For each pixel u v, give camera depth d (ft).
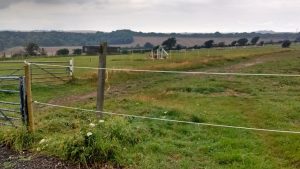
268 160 27.63
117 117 34.30
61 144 27.91
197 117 41.65
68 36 493.36
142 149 28.68
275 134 35.29
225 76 100.37
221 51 289.12
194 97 61.05
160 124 37.45
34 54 262.26
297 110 47.96
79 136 27.66
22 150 29.60
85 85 82.99
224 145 30.86
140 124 35.78
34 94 69.26
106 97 63.46
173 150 29.19
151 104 50.03
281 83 80.69
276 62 154.92
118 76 97.14
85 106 51.01
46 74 88.02
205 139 33.19
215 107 50.98
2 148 30.32
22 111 32.30
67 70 90.33
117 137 28.84
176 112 43.19
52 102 60.70
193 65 134.82
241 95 64.18
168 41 358.64
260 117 44.04
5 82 78.02
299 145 30.89
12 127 33.17
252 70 120.26
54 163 26.71
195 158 27.86
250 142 31.78
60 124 34.99
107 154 26.27
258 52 252.62
